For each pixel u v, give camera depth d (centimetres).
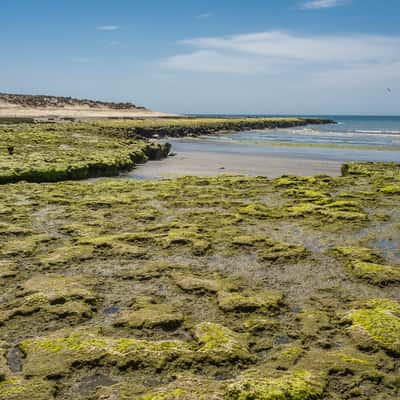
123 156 4544
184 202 2569
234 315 1159
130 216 2225
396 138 9506
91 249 1666
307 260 1630
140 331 1063
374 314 1108
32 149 4838
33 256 1627
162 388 816
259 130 14000
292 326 1108
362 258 1623
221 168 4606
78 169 3675
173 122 11700
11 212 2267
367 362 920
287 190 2906
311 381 839
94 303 1228
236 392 795
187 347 971
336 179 3428
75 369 893
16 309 1159
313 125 19338
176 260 1600
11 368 900
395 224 2139
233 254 1681
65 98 17800
